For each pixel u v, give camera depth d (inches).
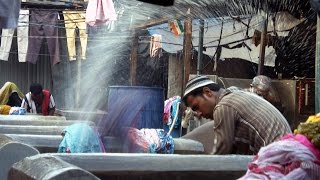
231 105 145.3
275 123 143.1
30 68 574.9
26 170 86.8
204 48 431.8
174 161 106.0
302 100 337.1
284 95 340.5
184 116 344.2
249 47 407.2
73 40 517.3
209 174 108.4
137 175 104.0
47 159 89.0
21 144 109.1
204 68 442.3
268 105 147.5
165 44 473.1
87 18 426.0
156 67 510.3
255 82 276.8
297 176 80.4
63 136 172.4
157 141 176.7
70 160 100.0
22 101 434.9
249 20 381.7
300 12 361.1
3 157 108.0
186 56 390.3
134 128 175.3
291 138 85.9
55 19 508.1
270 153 83.5
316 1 125.0
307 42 371.9
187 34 392.5
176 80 486.6
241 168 109.8
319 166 82.0
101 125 175.0
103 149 164.4
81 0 481.1
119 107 172.9
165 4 119.0
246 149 146.8
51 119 262.5
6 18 204.7
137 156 104.0
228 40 415.2
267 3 363.9
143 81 512.7
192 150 185.2
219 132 145.2
